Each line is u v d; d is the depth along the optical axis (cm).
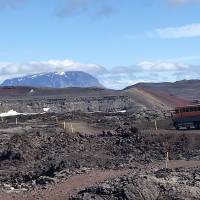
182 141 5872
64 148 6156
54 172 4638
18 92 16575
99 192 3158
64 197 3322
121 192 3052
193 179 3459
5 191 3756
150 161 4981
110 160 5234
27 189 3819
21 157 5853
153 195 3066
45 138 6556
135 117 9175
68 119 9400
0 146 6444
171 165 4525
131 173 3984
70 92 16225
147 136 6178
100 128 7950
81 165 4847
